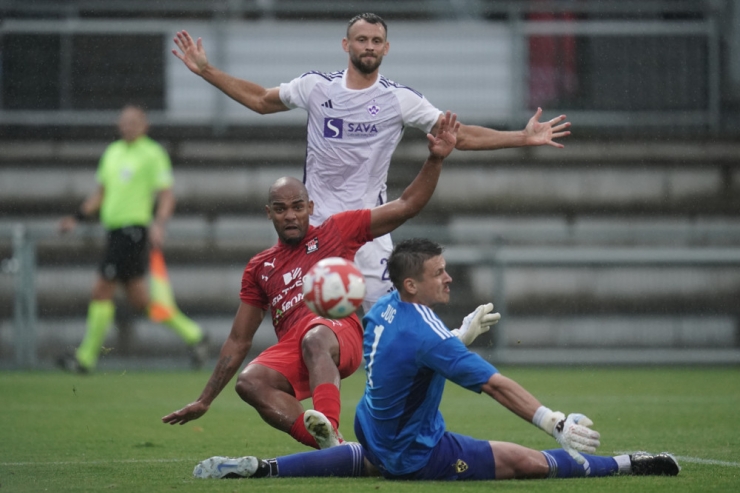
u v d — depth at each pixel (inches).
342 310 684.7
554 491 636.7
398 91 995.9
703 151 2166.6
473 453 685.3
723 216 2160.4
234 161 2153.1
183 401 1384.1
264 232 1927.9
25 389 1540.4
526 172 2154.3
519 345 2006.6
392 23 2166.6
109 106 2188.7
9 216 2127.2
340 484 669.9
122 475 754.2
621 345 2016.5
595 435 611.2
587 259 1983.3
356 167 1002.1
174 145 2154.3
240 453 901.8
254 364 806.5
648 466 709.3
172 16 2319.1
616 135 2167.8
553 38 2183.8
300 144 2172.7
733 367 2009.1
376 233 831.7
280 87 1011.9
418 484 665.6
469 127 974.4
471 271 1998.0
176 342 2052.2
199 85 2177.7
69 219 1782.7
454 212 2139.5
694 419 1168.8
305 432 781.3
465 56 2160.4
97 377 1771.7
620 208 2154.3
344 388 1647.4
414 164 2155.5
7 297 1969.7
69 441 984.3
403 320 676.1
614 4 2273.6
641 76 2203.5
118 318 2048.5
